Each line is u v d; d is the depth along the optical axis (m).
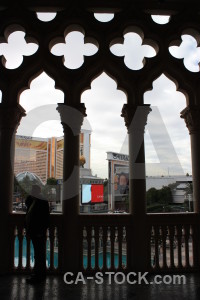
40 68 5.02
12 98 4.93
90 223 4.68
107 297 3.62
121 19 5.19
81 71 4.98
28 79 5.00
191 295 3.69
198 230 4.77
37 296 3.63
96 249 4.64
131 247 4.67
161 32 5.18
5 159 4.73
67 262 4.53
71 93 4.93
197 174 4.87
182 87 5.07
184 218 4.79
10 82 4.92
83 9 5.22
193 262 4.75
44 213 4.25
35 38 5.12
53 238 4.65
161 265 4.91
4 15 5.16
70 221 4.61
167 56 5.09
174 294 3.73
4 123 4.78
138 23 5.20
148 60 5.07
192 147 4.96
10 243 4.64
